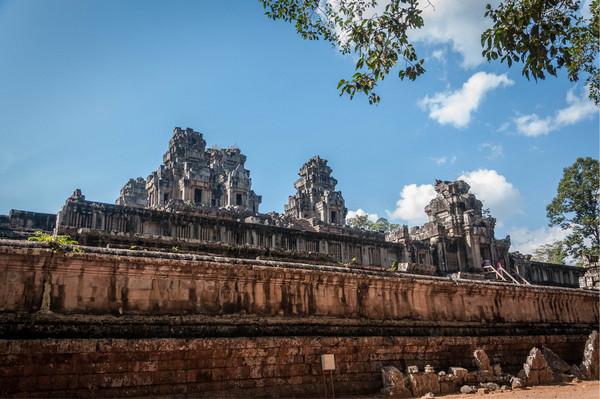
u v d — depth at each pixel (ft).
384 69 53.62
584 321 100.42
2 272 45.19
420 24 51.55
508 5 50.88
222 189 313.94
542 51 48.67
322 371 58.34
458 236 242.17
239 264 57.62
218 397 50.19
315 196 338.95
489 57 52.19
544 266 255.91
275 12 60.18
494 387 66.08
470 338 75.00
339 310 65.67
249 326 56.44
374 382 62.39
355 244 212.43
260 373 54.08
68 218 146.00
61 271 47.96
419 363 68.33
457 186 262.26
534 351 74.79
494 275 228.43
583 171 232.94
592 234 227.61
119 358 46.68
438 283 77.56
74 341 44.60
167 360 49.06
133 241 80.84
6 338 43.39
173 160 301.84
